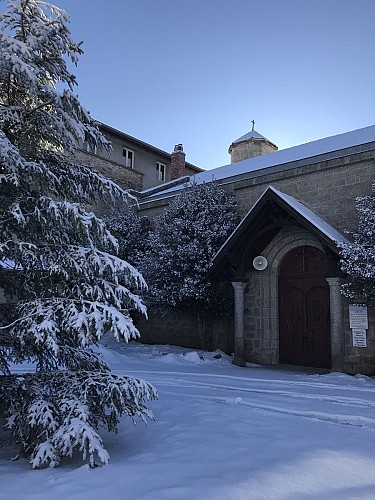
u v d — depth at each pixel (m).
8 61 4.18
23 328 3.98
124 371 9.89
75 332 3.98
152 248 14.51
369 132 14.44
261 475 3.37
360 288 9.80
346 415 5.75
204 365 11.48
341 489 3.16
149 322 16.38
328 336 11.63
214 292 13.18
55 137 4.98
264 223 11.70
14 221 4.49
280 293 12.69
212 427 5.00
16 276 4.68
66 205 4.27
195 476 3.38
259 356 12.60
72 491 3.15
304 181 12.18
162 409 5.98
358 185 11.05
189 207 13.66
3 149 4.00
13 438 4.41
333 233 10.40
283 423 5.28
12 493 3.14
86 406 3.88
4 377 4.49
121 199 5.19
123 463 3.79
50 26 4.68
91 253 4.34
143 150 23.34
